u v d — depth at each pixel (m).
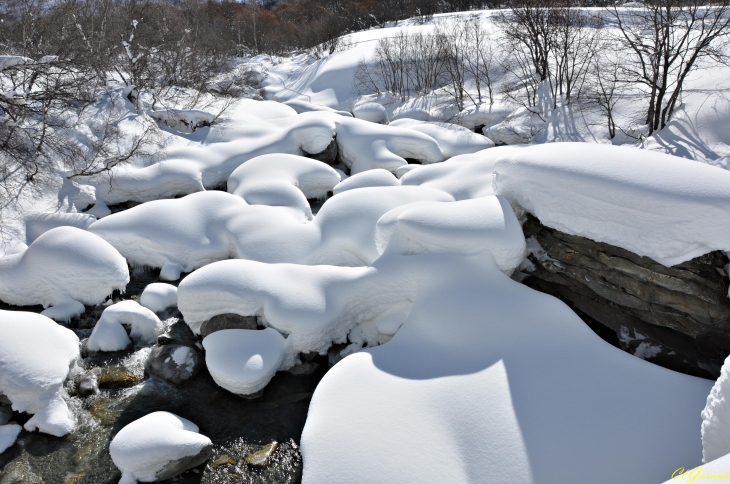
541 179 8.78
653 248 7.59
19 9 21.64
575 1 32.97
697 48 18.23
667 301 7.76
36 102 17.41
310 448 6.22
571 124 22.38
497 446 5.96
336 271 9.35
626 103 22.11
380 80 35.91
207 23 43.16
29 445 7.30
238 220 12.51
